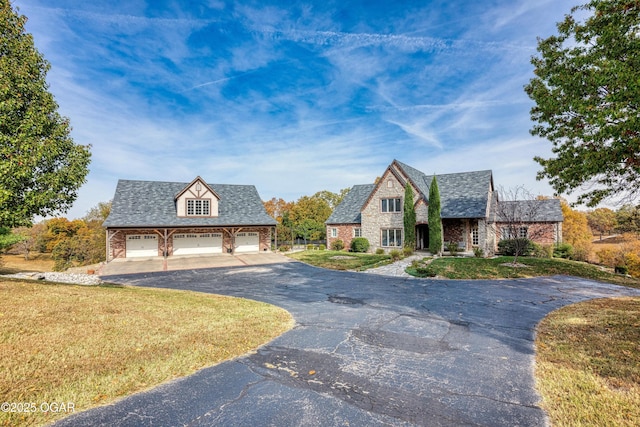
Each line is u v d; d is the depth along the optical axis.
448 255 24.75
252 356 5.91
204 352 5.98
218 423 3.70
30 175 10.31
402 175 28.58
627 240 32.19
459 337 7.14
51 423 3.66
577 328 7.70
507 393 4.50
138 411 3.96
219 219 29.36
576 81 9.01
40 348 5.63
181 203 28.20
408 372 5.24
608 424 3.64
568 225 39.31
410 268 18.30
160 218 27.23
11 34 10.90
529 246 23.83
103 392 4.41
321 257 26.00
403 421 3.78
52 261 47.47
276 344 6.60
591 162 8.41
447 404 4.20
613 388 4.56
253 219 30.73
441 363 5.63
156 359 5.57
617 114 6.78
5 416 3.70
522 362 5.66
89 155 12.76
